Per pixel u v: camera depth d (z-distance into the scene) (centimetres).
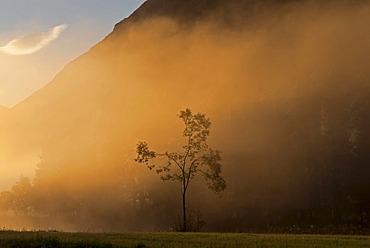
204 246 2733
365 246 2762
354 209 15125
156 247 2681
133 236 3488
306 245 2803
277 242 3000
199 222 6316
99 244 2753
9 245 2791
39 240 2922
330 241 3088
